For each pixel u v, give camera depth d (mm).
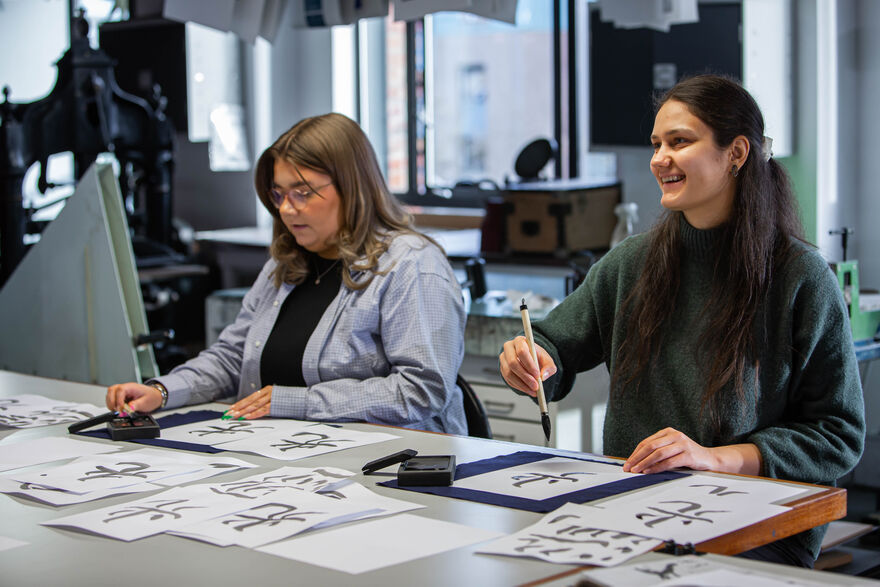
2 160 3762
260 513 1367
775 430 1801
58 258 2984
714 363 1852
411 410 2076
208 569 1173
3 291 3135
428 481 1510
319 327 2225
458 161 5664
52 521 1365
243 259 5035
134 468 1638
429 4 2842
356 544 1243
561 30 4953
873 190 3770
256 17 3070
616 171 4422
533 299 3492
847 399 1846
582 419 3236
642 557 1176
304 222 2254
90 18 5602
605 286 2082
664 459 1567
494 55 5449
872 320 3014
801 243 1893
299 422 2025
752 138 1846
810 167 3635
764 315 1842
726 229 1890
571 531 1265
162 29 5211
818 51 3584
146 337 2881
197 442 1842
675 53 3893
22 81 5547
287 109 5746
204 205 5555
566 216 4125
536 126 5363
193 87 5246
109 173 2920
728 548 1255
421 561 1177
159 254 4215
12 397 2289
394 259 2227
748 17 3467
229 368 2361
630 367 1970
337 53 5578
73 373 2994
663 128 1865
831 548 2789
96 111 3953
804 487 1467
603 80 4121
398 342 2170
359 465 1657
